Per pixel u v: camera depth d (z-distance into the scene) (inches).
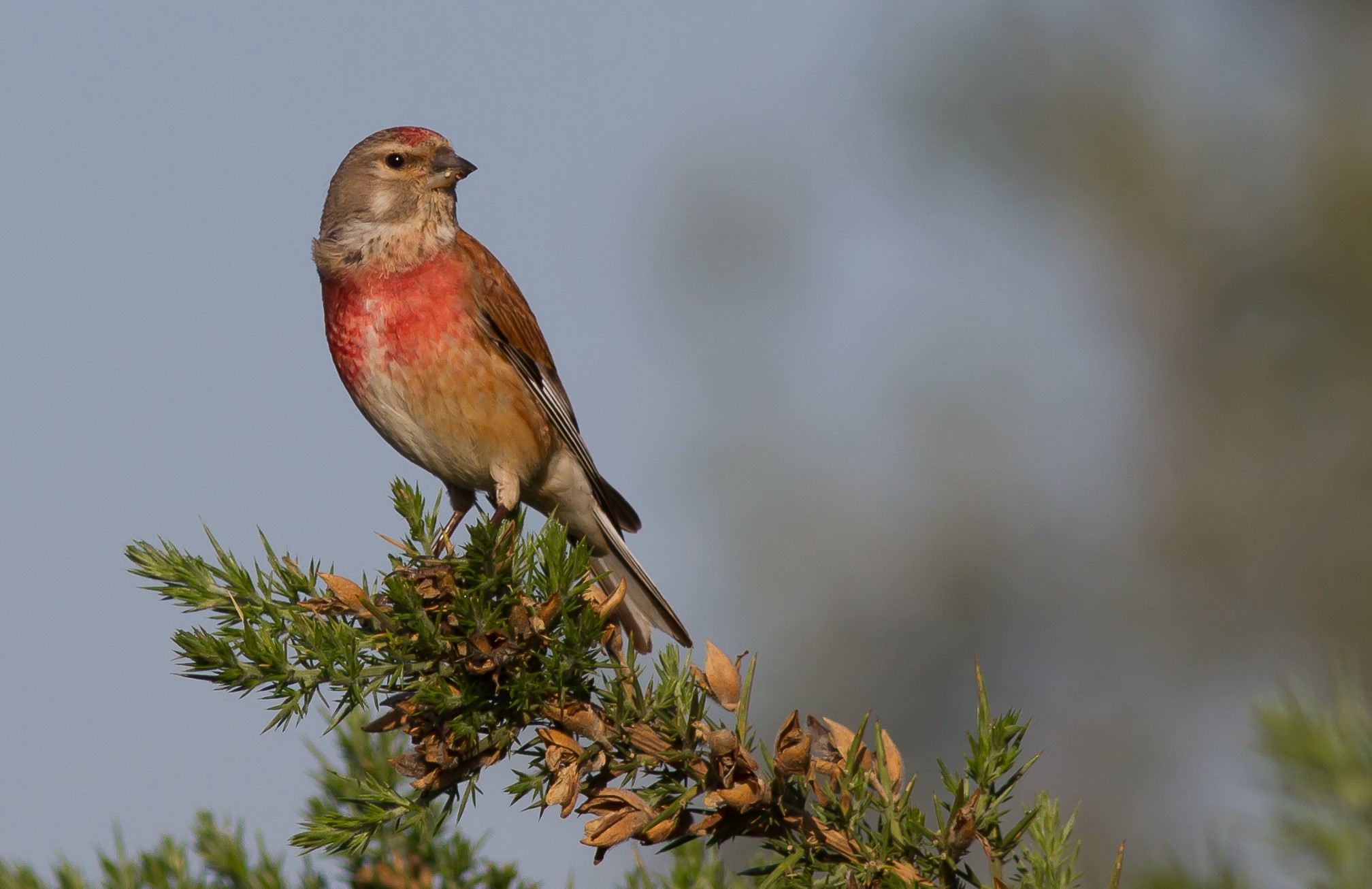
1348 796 96.6
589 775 175.5
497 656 178.2
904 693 547.2
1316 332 626.2
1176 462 602.9
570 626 177.5
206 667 178.7
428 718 182.7
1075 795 537.0
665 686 172.7
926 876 162.6
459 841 197.8
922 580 557.6
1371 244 621.6
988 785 160.9
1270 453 601.3
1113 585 572.1
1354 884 94.7
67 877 183.3
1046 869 162.7
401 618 181.5
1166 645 566.6
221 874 189.6
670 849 167.3
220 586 189.3
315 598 188.9
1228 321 631.2
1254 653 569.6
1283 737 98.3
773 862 166.6
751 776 162.9
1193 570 581.3
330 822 175.6
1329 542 587.8
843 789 165.6
